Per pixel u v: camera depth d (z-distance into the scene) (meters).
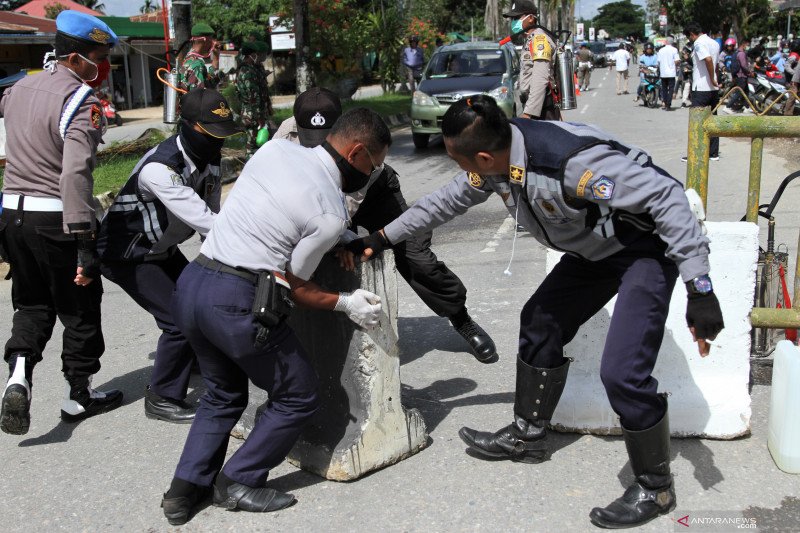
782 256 4.08
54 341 5.48
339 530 2.95
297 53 13.78
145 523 3.08
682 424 3.49
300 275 2.90
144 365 4.88
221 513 3.11
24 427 3.67
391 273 3.27
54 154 3.64
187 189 3.52
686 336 3.52
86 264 3.63
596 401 3.55
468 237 7.64
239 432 3.72
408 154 13.67
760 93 17.08
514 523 2.93
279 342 2.93
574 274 3.07
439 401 4.04
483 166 2.78
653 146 12.85
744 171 10.06
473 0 48.06
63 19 3.68
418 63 22.52
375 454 3.33
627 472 3.25
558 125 2.76
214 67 10.98
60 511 3.21
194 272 2.95
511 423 3.49
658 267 2.75
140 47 28.02
